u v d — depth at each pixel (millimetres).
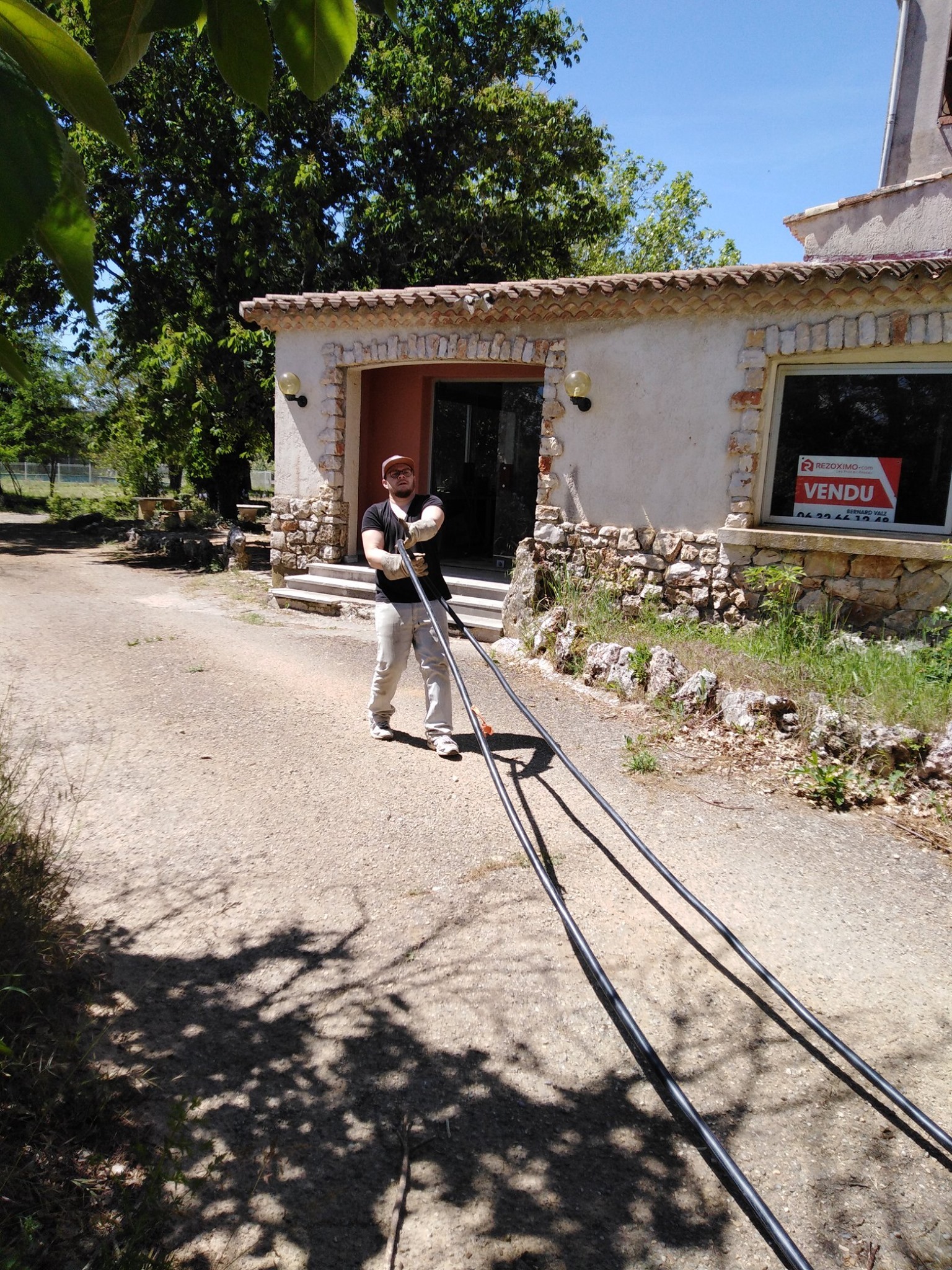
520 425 11406
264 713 6410
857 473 7832
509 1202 2473
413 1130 2703
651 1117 2803
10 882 3422
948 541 7273
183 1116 2465
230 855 4270
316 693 6957
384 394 11234
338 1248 2311
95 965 3348
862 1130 2775
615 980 3465
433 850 4434
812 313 7527
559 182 16047
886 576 7461
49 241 792
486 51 14734
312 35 1123
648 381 8352
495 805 4977
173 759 5402
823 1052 3113
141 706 6391
